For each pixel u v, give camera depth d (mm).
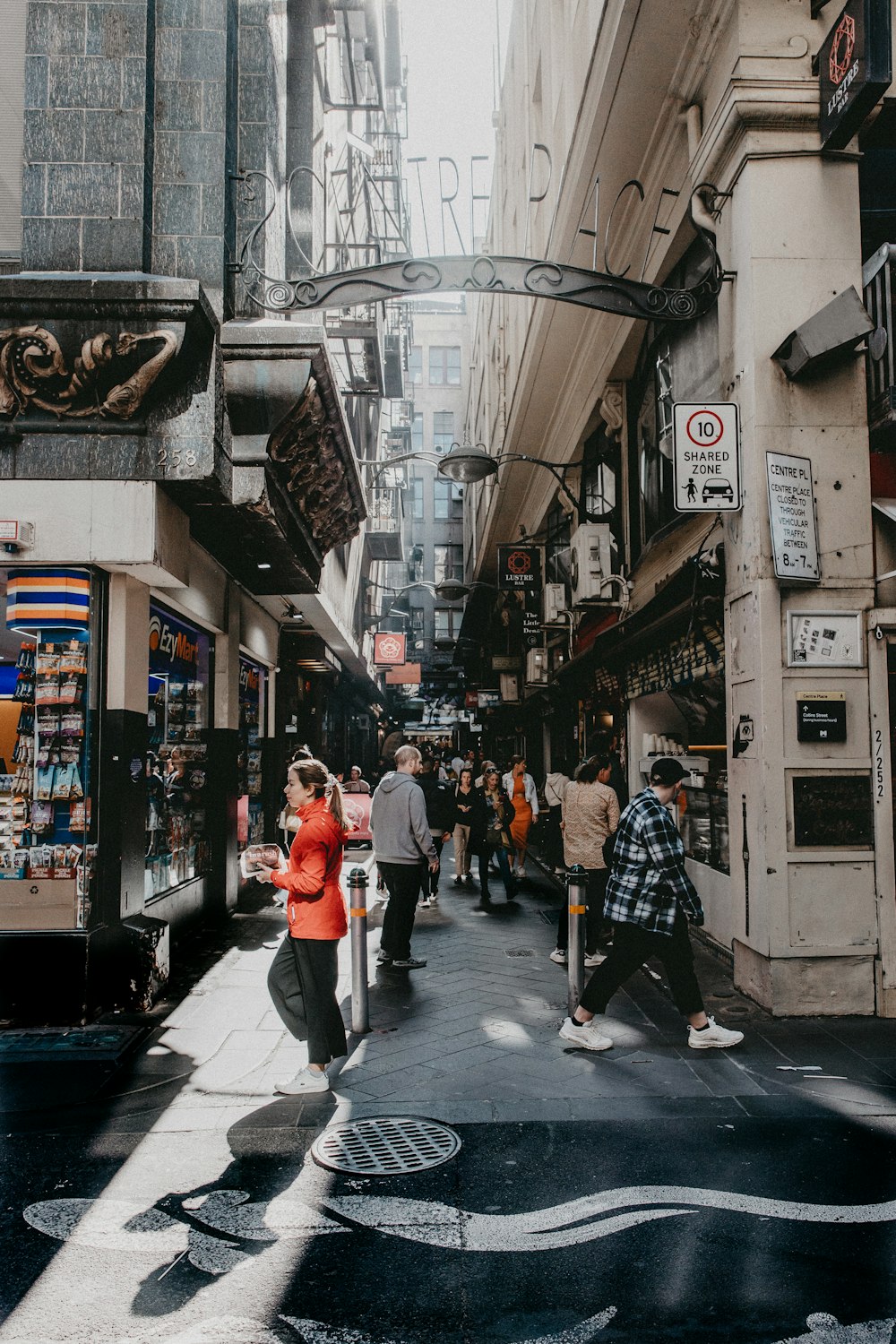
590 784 7938
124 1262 3273
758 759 6324
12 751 6305
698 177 7402
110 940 6492
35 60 6672
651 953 5512
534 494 19406
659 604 9219
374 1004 6621
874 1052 5434
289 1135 4340
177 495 6664
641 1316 2934
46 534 6207
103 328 6102
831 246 6566
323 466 8641
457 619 57719
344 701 28344
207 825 9992
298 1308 2994
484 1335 2848
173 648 8453
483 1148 4168
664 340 9547
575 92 10820
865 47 5812
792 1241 3363
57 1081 5070
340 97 12922
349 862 14781
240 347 6676
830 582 6383
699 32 7105
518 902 11398
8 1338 2842
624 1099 4727
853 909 6219
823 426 6496
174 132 6926
